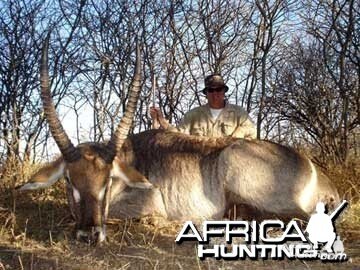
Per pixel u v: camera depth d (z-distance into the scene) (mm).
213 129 2723
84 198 1879
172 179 2199
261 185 2113
